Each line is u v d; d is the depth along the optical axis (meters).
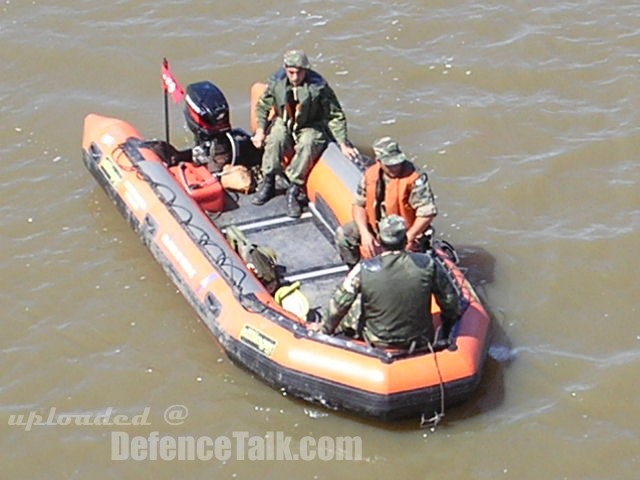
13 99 17.42
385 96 17.45
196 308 13.09
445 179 15.83
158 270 14.30
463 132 16.67
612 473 11.73
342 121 14.24
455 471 11.80
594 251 14.52
